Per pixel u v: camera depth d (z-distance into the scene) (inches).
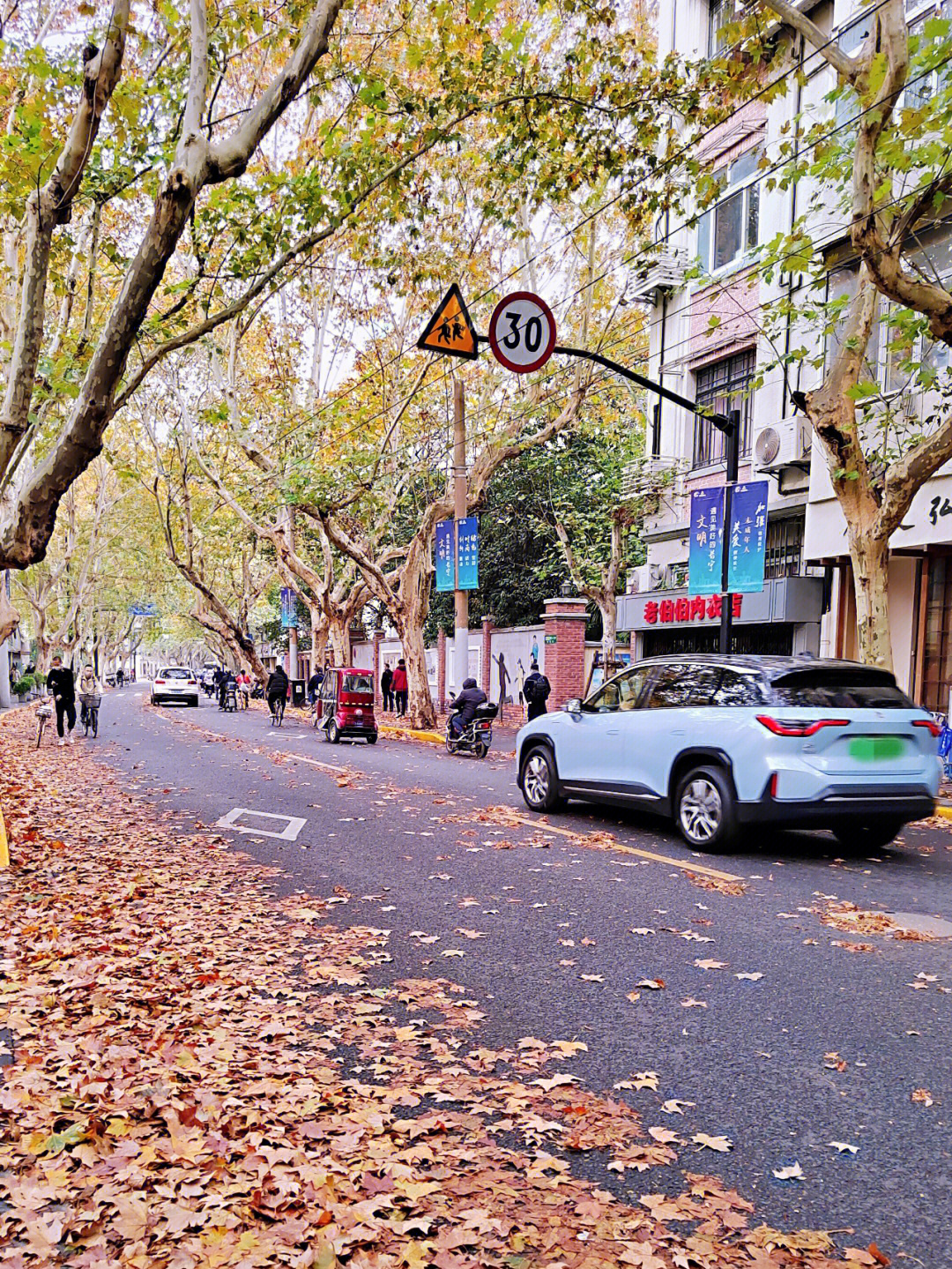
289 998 169.5
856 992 171.8
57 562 1579.7
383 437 863.7
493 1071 138.4
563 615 902.4
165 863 291.7
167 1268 88.6
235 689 1473.9
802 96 616.1
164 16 304.3
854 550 421.1
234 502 1056.8
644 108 398.6
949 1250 95.2
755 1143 117.0
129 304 245.3
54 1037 150.3
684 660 334.3
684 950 197.6
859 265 565.6
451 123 358.9
